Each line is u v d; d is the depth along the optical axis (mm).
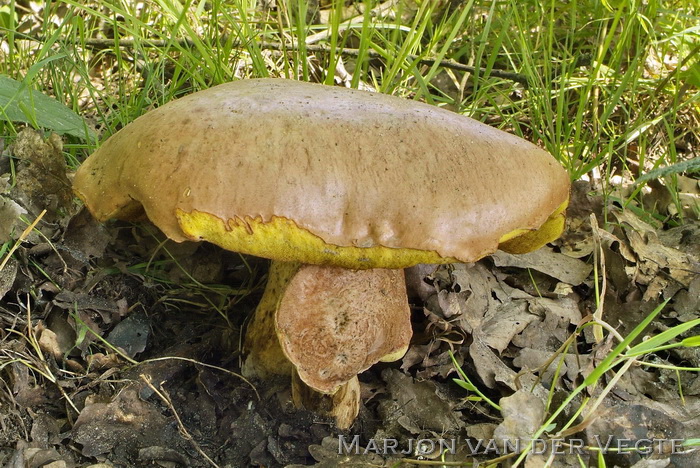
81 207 310
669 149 415
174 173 228
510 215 240
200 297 319
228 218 224
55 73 376
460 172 237
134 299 311
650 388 291
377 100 255
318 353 252
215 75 373
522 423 262
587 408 271
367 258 235
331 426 277
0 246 289
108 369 284
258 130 231
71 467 253
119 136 252
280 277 273
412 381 290
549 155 265
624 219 370
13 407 259
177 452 263
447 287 323
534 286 339
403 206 229
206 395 285
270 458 271
